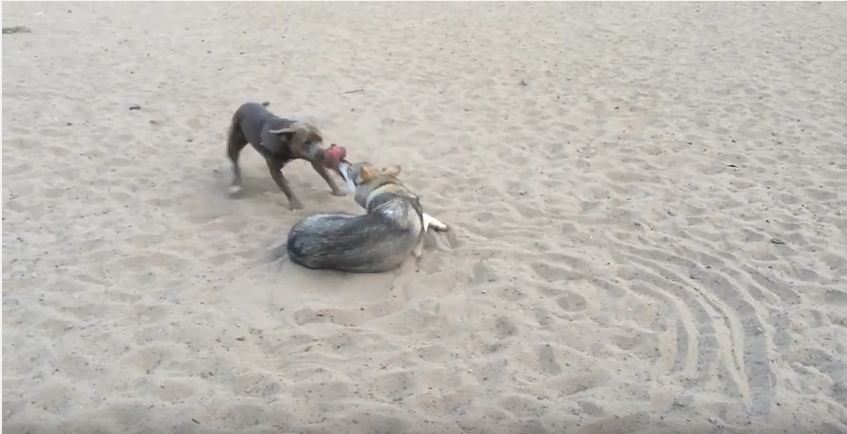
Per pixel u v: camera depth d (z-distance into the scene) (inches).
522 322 198.7
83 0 528.1
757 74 361.1
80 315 204.1
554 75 367.2
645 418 174.1
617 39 423.5
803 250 226.1
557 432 171.6
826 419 172.9
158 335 196.2
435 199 256.1
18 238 234.7
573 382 183.0
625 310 203.2
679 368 186.9
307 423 174.1
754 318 199.3
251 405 177.2
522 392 180.2
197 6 514.3
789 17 458.3
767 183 263.6
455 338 195.3
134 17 481.4
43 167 276.4
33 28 447.8
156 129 309.3
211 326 198.7
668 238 233.0
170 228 239.8
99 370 187.0
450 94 346.0
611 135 302.4
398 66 382.6
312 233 214.4
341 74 371.6
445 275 215.2
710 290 210.5
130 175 271.7
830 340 192.1
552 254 224.7
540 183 266.2
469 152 290.5
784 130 302.7
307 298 207.5
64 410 177.6
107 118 318.3
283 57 395.9
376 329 198.2
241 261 223.8
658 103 331.9
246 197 258.2
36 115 319.6
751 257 223.6
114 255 226.7
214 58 394.0
